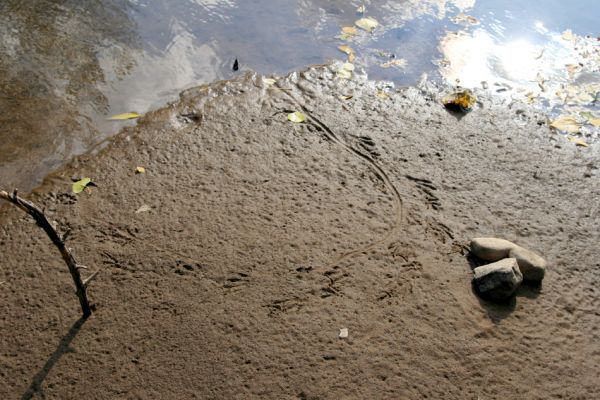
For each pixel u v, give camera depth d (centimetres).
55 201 175
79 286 152
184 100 202
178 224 172
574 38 237
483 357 155
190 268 164
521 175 188
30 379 148
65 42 217
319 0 246
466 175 187
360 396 149
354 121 199
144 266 164
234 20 233
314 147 191
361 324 158
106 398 147
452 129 199
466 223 176
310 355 153
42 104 196
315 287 163
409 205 179
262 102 203
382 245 171
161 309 158
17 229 169
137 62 213
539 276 166
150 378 149
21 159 183
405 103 206
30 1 231
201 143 190
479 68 221
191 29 227
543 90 215
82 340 153
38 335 154
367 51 224
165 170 183
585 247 174
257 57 218
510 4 253
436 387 150
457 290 164
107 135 190
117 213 173
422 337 157
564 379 153
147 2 237
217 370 150
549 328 160
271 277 164
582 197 185
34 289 160
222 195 178
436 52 226
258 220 173
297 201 178
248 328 156
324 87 209
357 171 186
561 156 194
